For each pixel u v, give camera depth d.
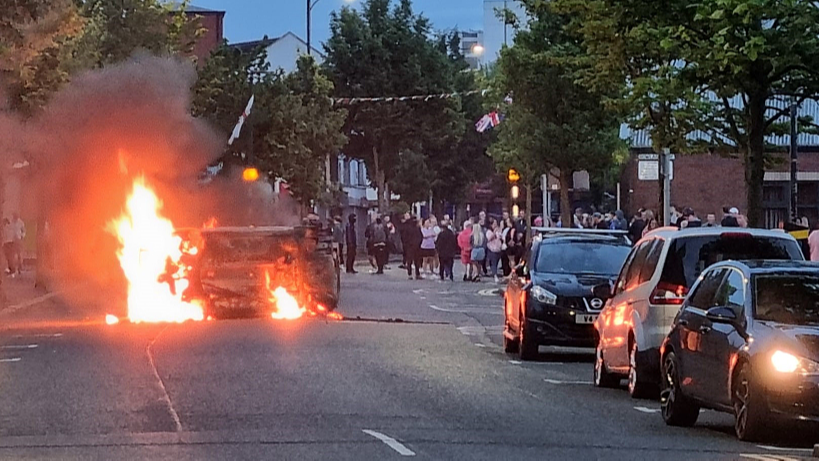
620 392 16.78
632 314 16.05
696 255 15.60
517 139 39.78
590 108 38.72
